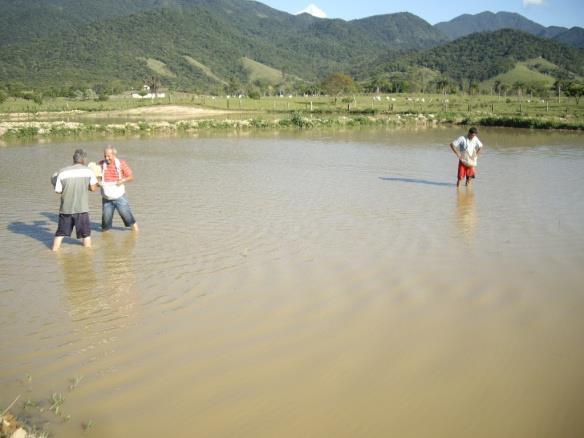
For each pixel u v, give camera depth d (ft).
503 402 15.44
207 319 20.66
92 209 40.93
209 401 15.38
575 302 22.24
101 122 170.60
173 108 248.11
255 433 14.02
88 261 27.78
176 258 28.12
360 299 22.53
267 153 79.36
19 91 395.75
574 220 36.04
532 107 232.32
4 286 24.29
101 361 17.54
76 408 15.02
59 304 22.20
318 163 67.21
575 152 78.84
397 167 63.31
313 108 240.73
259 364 17.37
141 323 20.35
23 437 13.34
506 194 45.73
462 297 22.79
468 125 149.28
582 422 14.57
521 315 21.03
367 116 179.42
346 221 36.06
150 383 16.26
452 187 49.47
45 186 51.37
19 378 16.51
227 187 49.62
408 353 18.08
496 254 28.68
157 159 72.18
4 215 38.93
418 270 26.12
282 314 21.07
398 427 14.32
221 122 139.33
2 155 78.84
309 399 15.49
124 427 14.23
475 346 18.58
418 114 178.60
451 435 14.02
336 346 18.53
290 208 40.24
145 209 40.16
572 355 17.98
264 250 29.43
